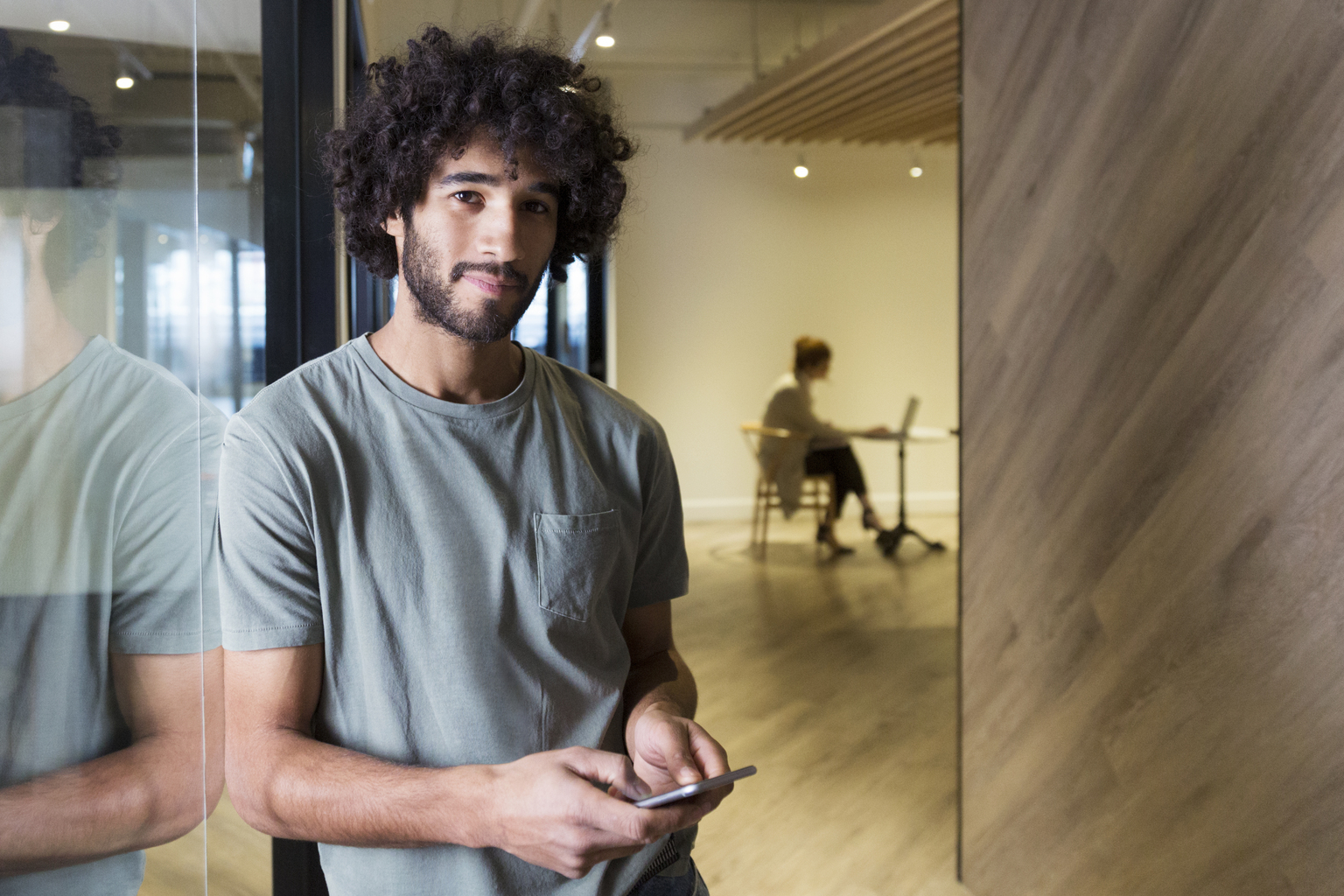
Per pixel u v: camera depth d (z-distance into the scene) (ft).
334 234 4.66
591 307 25.17
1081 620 6.24
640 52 22.24
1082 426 6.23
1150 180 5.54
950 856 8.25
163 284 2.08
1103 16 5.91
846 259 26.45
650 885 3.21
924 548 22.74
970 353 7.64
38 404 1.64
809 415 22.16
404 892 2.83
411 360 2.98
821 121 22.18
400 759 2.81
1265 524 4.74
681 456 25.93
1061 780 6.46
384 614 2.82
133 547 1.97
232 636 2.71
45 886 1.72
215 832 3.38
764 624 15.93
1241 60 4.83
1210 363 5.10
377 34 8.53
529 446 3.05
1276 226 4.65
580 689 3.04
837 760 10.34
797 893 7.68
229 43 3.50
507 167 2.78
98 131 1.80
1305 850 4.53
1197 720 5.22
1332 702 4.38
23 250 1.58
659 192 25.30
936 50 16.17
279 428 2.76
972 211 7.59
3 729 1.58
